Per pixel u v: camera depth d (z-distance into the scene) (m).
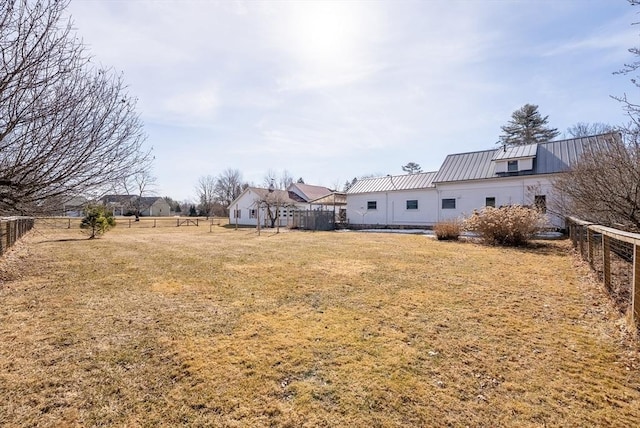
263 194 31.64
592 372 2.62
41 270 6.73
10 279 5.90
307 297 4.77
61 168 5.14
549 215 14.38
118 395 2.28
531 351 3.00
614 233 4.12
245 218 33.62
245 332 3.43
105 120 5.37
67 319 3.80
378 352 2.97
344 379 2.50
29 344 3.09
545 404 2.20
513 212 10.87
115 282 5.68
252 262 7.71
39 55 4.21
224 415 2.08
